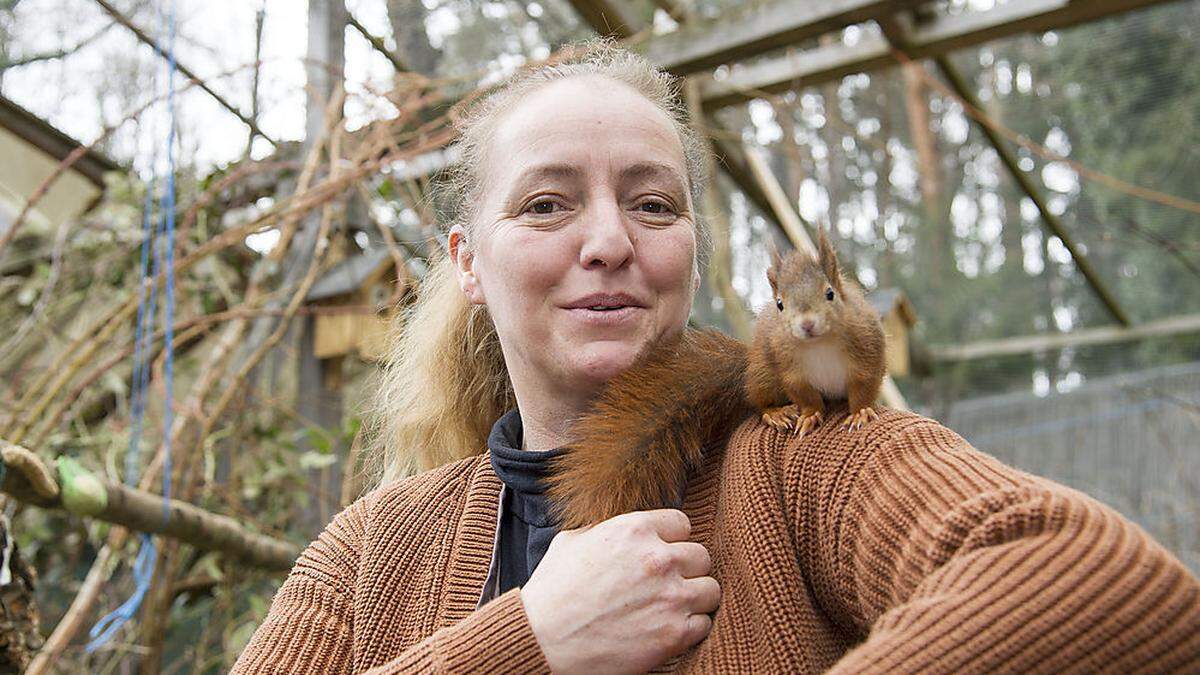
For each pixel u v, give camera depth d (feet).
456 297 2.76
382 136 5.29
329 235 6.11
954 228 14.67
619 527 1.81
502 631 1.72
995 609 1.31
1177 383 9.93
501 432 2.27
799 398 2.01
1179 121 9.81
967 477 1.51
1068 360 10.54
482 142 2.33
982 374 10.94
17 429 4.88
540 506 2.08
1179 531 9.09
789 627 1.63
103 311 6.31
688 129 2.53
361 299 5.56
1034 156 11.80
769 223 7.80
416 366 2.86
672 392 2.06
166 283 5.12
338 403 5.81
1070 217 9.26
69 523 6.03
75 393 4.91
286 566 4.88
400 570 2.12
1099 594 1.29
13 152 6.73
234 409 5.55
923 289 12.85
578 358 2.06
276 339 5.13
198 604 6.17
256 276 5.43
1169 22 9.40
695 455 2.02
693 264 2.17
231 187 6.20
